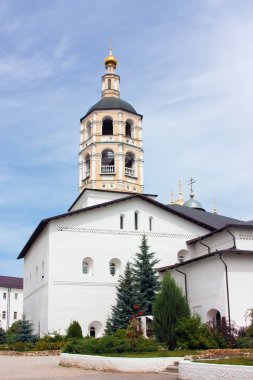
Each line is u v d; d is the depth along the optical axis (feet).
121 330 89.76
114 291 117.60
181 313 81.05
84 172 147.74
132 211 124.47
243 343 77.30
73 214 119.14
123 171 142.41
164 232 125.80
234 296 95.81
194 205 175.42
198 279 105.19
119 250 120.88
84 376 61.46
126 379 57.77
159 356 68.13
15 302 280.10
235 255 98.43
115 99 152.05
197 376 54.19
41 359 85.76
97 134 145.59
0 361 82.12
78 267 116.67
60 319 112.37
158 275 118.93
